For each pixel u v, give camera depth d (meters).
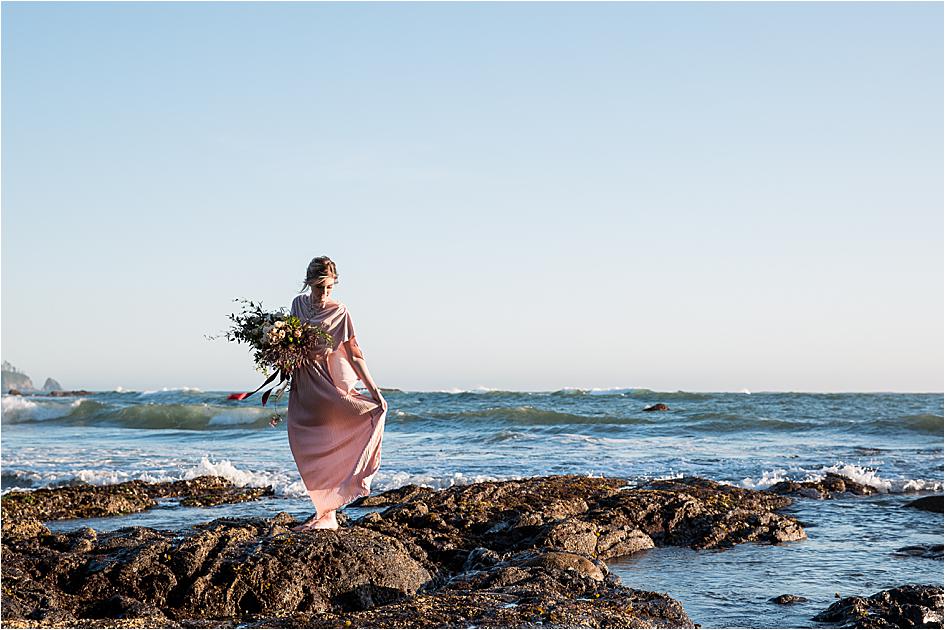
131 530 8.46
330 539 7.77
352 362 8.53
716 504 13.26
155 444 27.14
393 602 6.73
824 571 9.68
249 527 8.43
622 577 9.50
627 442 25.11
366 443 8.54
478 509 11.68
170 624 6.45
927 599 7.61
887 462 19.53
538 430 29.83
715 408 42.62
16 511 13.20
